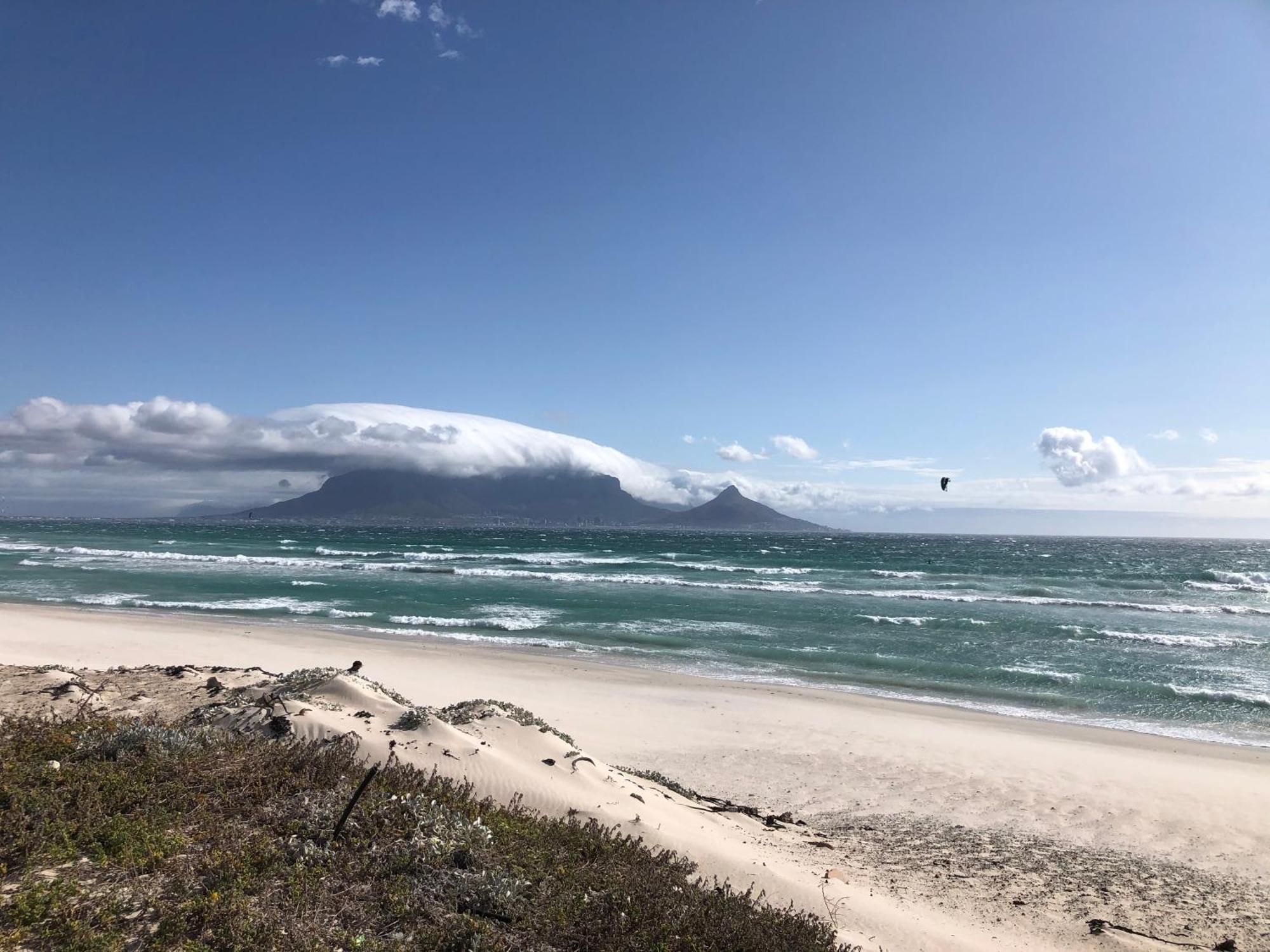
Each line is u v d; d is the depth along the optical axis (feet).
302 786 21.38
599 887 19.25
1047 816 38.60
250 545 310.86
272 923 14.53
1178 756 50.98
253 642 80.53
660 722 54.39
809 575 201.16
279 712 28.43
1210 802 41.42
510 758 29.07
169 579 153.07
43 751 22.03
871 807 39.06
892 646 92.79
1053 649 92.68
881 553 342.85
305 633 90.58
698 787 41.04
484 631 98.22
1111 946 23.08
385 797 21.25
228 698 32.09
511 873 18.43
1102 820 38.37
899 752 49.42
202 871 16.19
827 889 24.22
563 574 180.45
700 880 22.00
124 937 13.97
